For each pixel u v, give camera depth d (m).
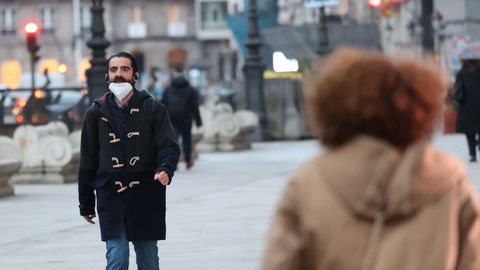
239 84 72.62
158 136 14.20
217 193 31.62
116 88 14.09
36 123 50.19
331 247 6.61
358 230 6.59
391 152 6.66
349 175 6.64
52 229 24.48
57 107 51.16
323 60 7.12
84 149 14.30
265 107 63.12
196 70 184.88
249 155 49.53
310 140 63.47
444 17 85.31
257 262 18.92
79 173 14.35
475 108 38.75
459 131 39.03
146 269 14.52
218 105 56.44
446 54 83.88
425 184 6.63
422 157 6.66
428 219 6.60
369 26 85.12
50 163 36.38
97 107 14.26
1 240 22.84
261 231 22.86
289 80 64.06
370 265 6.55
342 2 111.88
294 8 131.75
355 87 6.77
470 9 85.06
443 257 6.57
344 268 6.59
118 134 14.19
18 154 33.56
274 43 84.38
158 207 14.21
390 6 86.25
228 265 18.69
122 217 14.12
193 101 40.31
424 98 6.77
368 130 6.79
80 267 19.03
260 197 30.05
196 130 47.06
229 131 52.59
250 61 62.62
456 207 6.72
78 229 24.38
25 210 28.58
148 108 14.23
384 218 6.57
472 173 34.28
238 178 36.88
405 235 6.57
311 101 6.88
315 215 6.65
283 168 41.16
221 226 23.91
